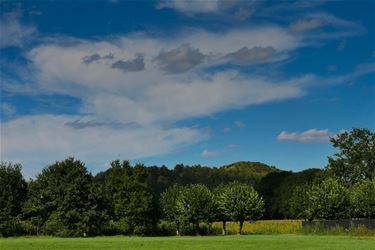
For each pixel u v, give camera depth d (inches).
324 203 4183.1
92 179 4028.1
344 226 3663.9
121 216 4023.1
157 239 3061.0
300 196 5438.0
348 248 1909.4
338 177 5629.9
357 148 5590.6
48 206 3863.2
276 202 7327.8
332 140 5738.2
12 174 3887.8
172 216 4377.5
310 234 3700.8
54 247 2175.2
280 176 7746.1
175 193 4542.3
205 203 4261.8
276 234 4143.7
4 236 3708.2
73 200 3836.1
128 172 4131.4
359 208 4037.9
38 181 3996.1
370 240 2618.1
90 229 3826.3
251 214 4357.8
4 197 3789.4
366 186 4126.5
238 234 4347.9
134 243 2481.5
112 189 4092.0
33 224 3897.6
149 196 4069.9
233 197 4382.4
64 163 3986.2
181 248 2025.1
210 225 4426.7
